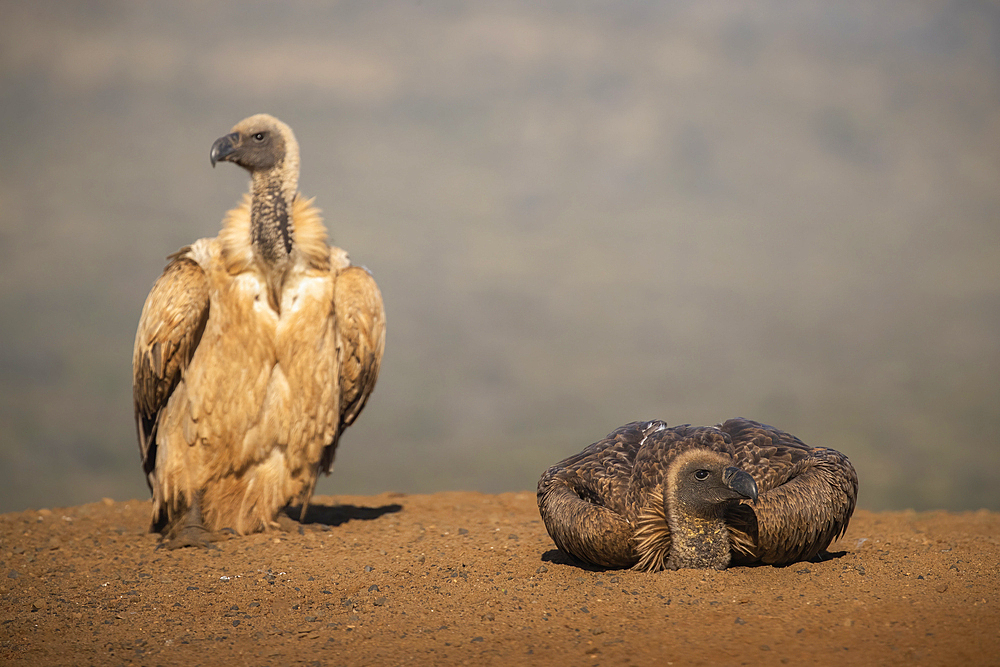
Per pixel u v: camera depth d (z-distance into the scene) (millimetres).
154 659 8242
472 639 8289
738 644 7848
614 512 9711
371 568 10914
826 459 9984
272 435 13219
